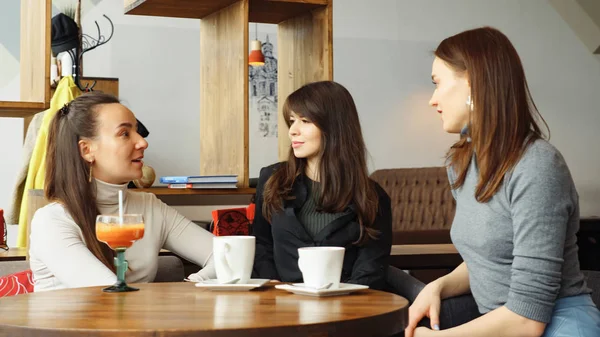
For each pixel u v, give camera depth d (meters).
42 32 2.76
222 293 1.58
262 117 7.96
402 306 1.39
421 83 8.50
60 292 1.60
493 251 1.71
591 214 9.17
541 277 1.60
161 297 1.52
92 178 2.13
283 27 3.38
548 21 9.09
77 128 2.08
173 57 7.62
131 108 7.48
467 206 1.77
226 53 3.15
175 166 7.63
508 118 1.69
